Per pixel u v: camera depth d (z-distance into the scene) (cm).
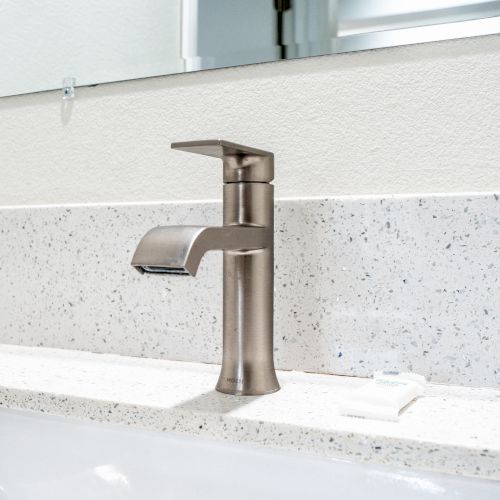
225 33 67
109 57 73
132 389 56
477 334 55
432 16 58
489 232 55
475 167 57
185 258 41
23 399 56
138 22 72
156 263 41
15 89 78
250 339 54
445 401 52
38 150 77
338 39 62
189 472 51
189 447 51
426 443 42
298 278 61
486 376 55
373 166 61
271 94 65
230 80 67
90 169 74
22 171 78
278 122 65
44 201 77
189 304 66
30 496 57
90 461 55
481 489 43
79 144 75
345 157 62
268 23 65
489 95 57
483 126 57
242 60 66
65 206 72
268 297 54
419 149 59
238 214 52
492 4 56
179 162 69
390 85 60
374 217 58
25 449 58
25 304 75
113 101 73
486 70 57
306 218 61
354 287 59
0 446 59
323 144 63
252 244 51
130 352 69
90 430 55
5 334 76
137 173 72
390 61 60
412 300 57
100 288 70
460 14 57
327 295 60
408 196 57
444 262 56
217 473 50
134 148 72
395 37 60
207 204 65
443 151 58
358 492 46
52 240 73
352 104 62
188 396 54
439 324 56
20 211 75
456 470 41
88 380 59
